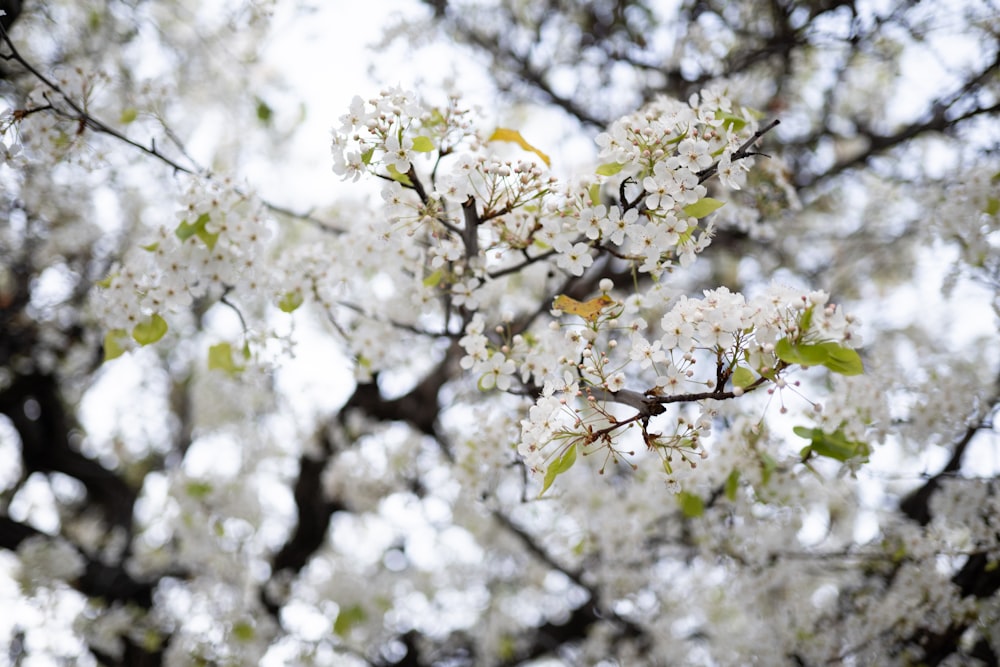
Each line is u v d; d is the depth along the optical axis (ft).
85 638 20.75
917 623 13.05
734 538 13.80
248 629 19.38
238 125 19.97
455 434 18.79
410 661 24.45
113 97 14.03
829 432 10.78
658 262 8.68
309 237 17.72
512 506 20.06
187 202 10.22
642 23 18.67
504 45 20.22
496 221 9.24
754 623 16.26
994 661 13.56
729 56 16.90
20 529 21.89
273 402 22.00
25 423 24.41
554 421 7.48
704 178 8.54
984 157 15.15
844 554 13.84
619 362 11.52
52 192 17.95
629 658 20.15
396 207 8.88
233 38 17.88
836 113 19.58
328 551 24.27
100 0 16.21
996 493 12.78
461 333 11.62
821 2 16.46
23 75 14.62
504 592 24.67
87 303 21.06
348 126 8.38
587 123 19.52
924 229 13.37
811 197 19.47
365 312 12.42
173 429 27.50
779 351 7.17
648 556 17.44
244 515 19.10
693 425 7.45
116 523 24.94
